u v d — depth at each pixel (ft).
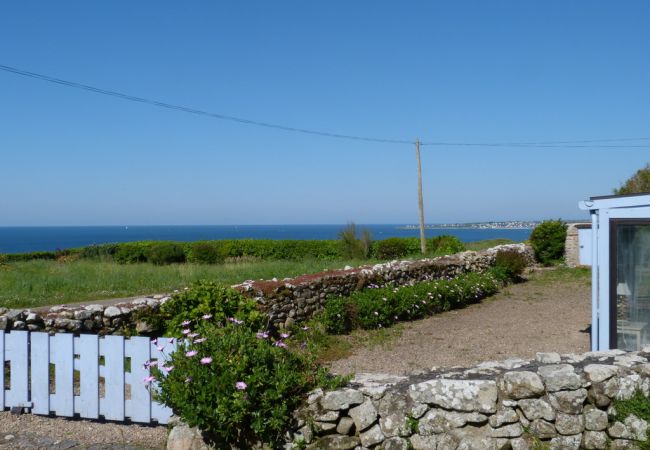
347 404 13.84
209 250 76.95
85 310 22.77
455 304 42.22
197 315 22.20
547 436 13.62
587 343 28.78
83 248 90.27
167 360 15.23
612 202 22.88
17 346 17.57
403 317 36.24
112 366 16.66
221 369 13.71
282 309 28.91
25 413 17.52
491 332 32.14
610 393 13.92
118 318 23.25
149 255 78.38
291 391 14.10
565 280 58.08
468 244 95.09
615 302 22.86
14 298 38.58
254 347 14.87
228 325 16.72
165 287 45.52
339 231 83.46
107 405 16.71
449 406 13.70
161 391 15.28
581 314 38.17
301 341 27.78
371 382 14.84
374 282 37.96
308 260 74.23
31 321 21.99
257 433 13.73
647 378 14.10
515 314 38.75
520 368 15.06
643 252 22.71
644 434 13.47
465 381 13.96
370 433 13.75
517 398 13.74
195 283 24.27
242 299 23.88
